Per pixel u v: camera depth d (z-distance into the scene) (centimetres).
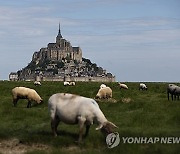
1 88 4078
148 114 1966
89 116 1314
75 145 1279
